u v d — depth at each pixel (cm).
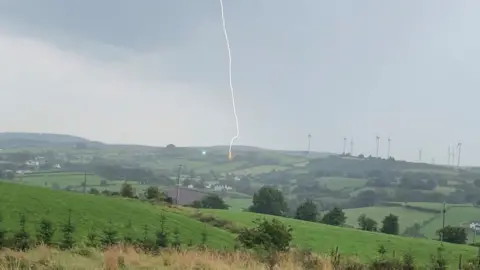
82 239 2883
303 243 5734
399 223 11325
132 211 5069
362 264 2431
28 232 2827
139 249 2345
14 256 1588
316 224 8006
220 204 11431
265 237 2966
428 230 11038
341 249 5562
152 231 4253
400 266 2617
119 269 1584
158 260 1805
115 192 9881
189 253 2039
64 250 1941
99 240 2959
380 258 2878
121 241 2822
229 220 6562
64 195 5075
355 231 7500
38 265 1502
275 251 2486
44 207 4325
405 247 6047
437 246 6262
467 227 10975
